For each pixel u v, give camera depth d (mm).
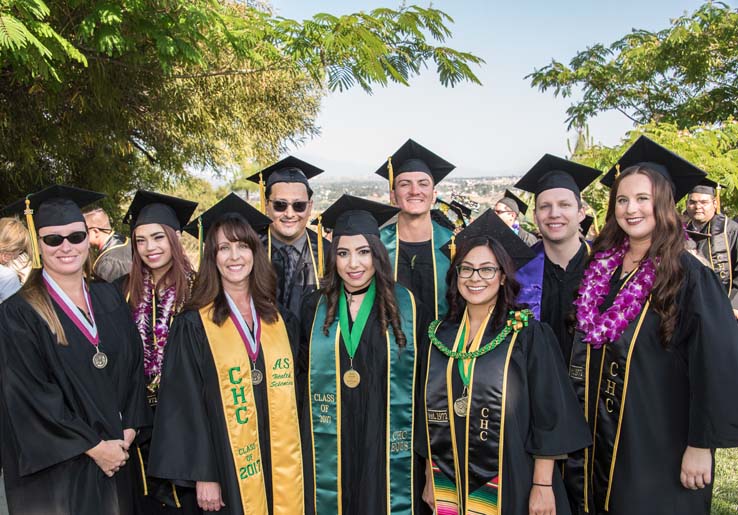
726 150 8695
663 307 2701
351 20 4961
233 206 3613
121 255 4672
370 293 3391
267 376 3254
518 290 3023
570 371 3092
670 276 2703
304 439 3363
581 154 9602
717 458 5078
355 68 5316
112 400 3111
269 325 3350
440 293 3955
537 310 3494
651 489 2744
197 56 5230
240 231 3213
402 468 3275
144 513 3506
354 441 3299
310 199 4348
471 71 5449
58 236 3039
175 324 3193
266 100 12805
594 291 3021
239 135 13070
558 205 3455
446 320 3207
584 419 2861
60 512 2924
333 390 3297
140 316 3555
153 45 6027
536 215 3568
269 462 3242
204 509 3047
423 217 4117
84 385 3016
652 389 2748
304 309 3545
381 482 3246
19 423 2877
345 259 3273
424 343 3273
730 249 5996
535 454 2805
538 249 3686
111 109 9258
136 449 3436
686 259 2766
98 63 6824
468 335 3074
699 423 2615
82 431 2914
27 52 4121
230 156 13539
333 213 3721
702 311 2639
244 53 5395
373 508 3213
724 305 2654
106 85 7809
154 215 3629
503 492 2857
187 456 2984
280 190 4219
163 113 10742
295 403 3348
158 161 13016
